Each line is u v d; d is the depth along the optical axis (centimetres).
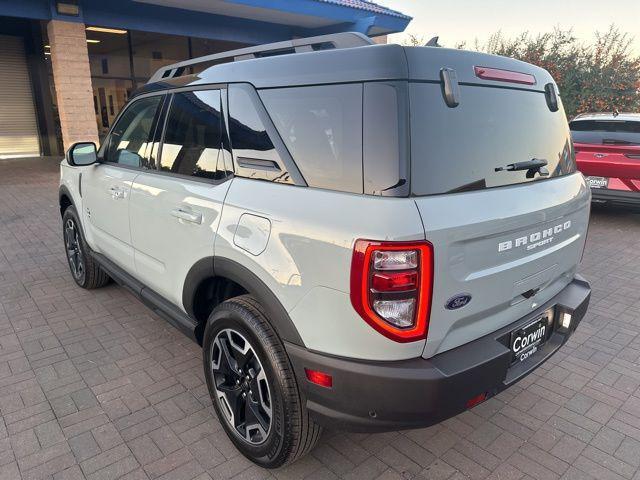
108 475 234
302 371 203
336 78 200
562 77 1370
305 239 193
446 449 256
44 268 514
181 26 1246
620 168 676
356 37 224
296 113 214
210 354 254
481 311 206
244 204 224
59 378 313
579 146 712
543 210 223
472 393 198
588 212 280
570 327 257
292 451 220
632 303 440
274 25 1414
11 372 320
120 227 341
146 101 330
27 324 387
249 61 244
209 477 234
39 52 1441
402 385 184
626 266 541
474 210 192
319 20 1362
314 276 191
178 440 259
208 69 272
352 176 190
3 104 1437
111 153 370
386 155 182
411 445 258
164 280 295
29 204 820
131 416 277
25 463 241
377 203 180
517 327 227
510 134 225
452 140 196
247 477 235
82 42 1093
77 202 415
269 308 211
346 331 187
